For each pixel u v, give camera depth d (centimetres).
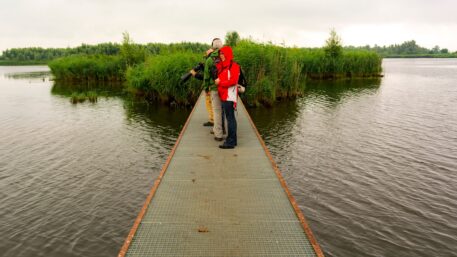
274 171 544
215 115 718
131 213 697
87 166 970
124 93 2591
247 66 1862
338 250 564
